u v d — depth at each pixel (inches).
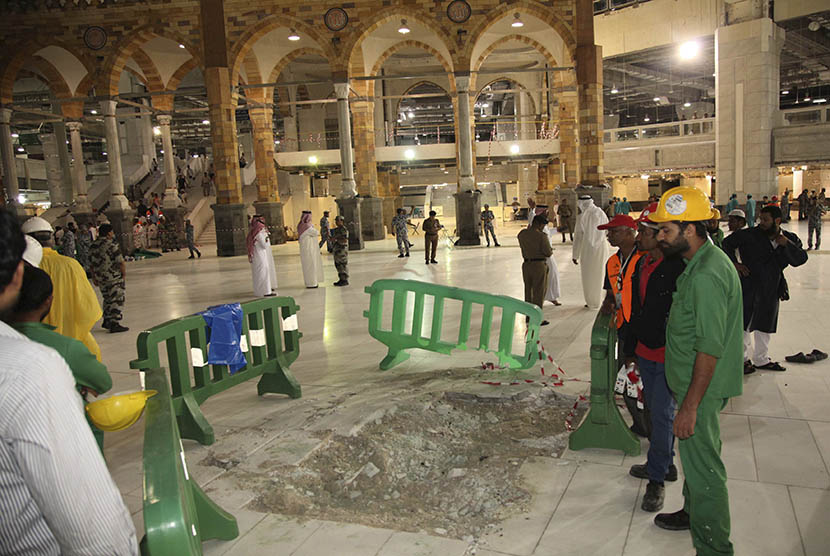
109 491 54.4
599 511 128.5
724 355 104.0
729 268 104.0
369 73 1057.5
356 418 184.7
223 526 120.3
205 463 159.9
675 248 108.5
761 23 1114.7
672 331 110.5
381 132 1347.2
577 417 187.8
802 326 282.5
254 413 198.7
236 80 888.3
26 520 52.2
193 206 1274.6
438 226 637.3
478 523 129.3
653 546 114.7
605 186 836.6
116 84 938.1
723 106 1181.1
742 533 116.9
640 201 1678.2
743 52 1142.3
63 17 911.0
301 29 872.3
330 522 128.0
